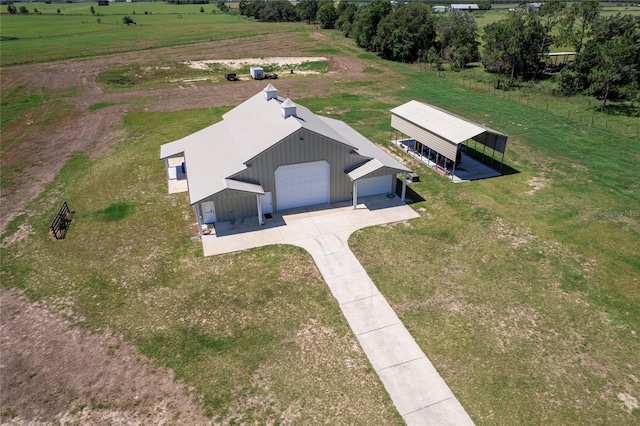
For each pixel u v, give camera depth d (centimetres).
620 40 4325
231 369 1441
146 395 1355
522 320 1650
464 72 6191
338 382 1389
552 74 5844
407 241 2167
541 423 1255
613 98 4550
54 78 5697
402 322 1642
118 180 2873
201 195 2162
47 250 2128
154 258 2053
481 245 2130
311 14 12338
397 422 1259
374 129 3816
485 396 1339
